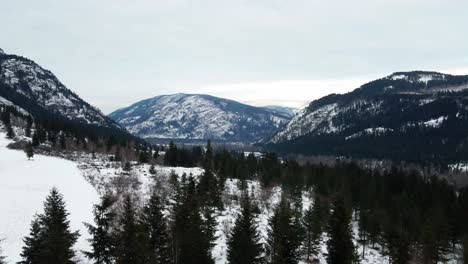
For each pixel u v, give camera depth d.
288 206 70.69
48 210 36.47
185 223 41.56
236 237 43.47
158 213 40.44
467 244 63.19
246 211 46.00
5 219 50.00
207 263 39.12
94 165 107.56
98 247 32.47
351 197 88.38
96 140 158.38
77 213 57.00
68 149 137.50
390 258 64.88
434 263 64.56
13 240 43.97
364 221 73.56
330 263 50.91
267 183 99.88
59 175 86.62
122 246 29.64
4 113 185.88
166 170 106.81
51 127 175.62
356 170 126.25
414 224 74.56
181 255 38.28
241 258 42.41
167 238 39.44
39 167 94.56
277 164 127.94
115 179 86.06
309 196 102.44
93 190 75.56
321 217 68.88
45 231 33.31
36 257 30.05
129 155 130.62
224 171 107.56
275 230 48.09
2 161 98.88
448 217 76.88
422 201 90.25
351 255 50.91
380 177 113.38
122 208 50.44
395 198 91.00
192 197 59.50
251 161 126.06
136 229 32.53
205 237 43.28
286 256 44.22
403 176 114.94
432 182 111.44
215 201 74.00
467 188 100.56
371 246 77.00
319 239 66.25
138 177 93.12
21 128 175.50
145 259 29.27
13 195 62.84
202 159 133.38
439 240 66.19
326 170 120.62
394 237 63.84
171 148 128.25
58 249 29.52
